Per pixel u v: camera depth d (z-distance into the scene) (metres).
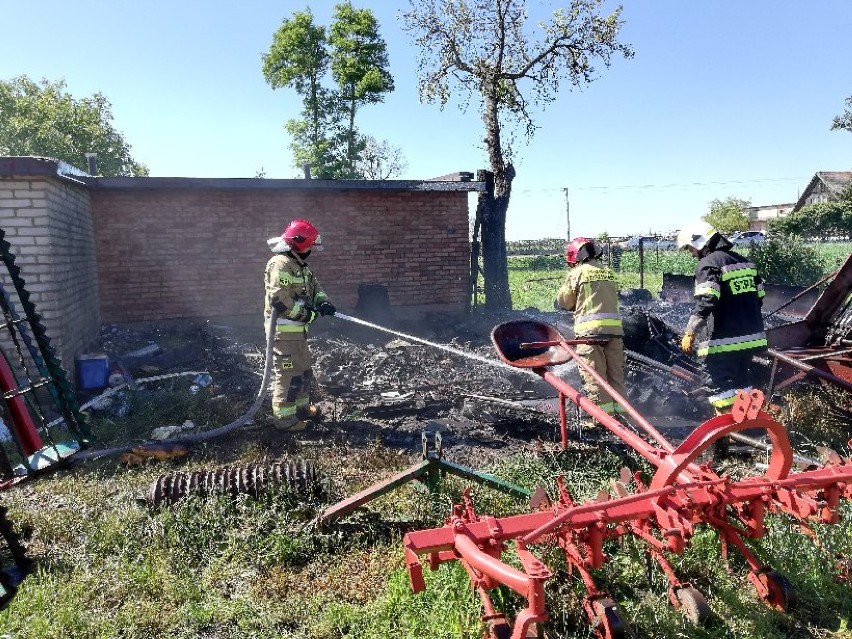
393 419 6.57
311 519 4.11
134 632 3.12
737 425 2.79
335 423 6.39
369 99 39.56
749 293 5.11
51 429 5.96
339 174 39.47
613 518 2.88
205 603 3.35
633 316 7.42
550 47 19.47
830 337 6.71
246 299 11.48
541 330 4.99
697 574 3.53
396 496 4.52
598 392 5.58
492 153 17.20
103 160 32.62
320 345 9.57
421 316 12.57
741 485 2.87
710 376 5.23
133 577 3.53
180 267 11.05
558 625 3.10
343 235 11.98
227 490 4.30
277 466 4.63
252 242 11.43
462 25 19.33
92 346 9.37
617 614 2.84
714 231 5.20
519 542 2.47
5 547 3.78
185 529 3.95
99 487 4.81
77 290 8.42
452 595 3.17
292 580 3.59
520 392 7.34
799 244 18.50
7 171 6.52
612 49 19.52
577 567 3.06
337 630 3.15
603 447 5.29
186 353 9.05
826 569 3.48
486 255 15.51
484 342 10.27
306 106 39.75
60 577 3.55
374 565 3.68
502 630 2.61
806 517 2.79
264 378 6.02
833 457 3.54
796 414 5.90
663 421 6.46
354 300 12.16
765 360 6.29
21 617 3.16
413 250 12.43
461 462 5.34
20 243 6.77
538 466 4.89
